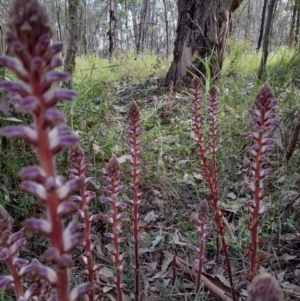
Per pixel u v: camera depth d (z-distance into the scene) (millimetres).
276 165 3625
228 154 3859
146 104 5695
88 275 1880
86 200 1783
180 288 2523
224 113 4457
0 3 4422
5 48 3590
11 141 3209
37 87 755
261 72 4957
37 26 730
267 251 2705
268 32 4848
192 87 2537
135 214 2156
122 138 3930
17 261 1319
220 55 6852
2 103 2826
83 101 4094
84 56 10539
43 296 1401
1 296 2154
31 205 3047
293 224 2961
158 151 4129
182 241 2965
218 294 2371
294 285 2393
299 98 4410
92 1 23109
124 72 8516
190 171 3807
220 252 2859
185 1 6727
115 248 1921
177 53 6918
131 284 2561
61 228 866
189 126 4438
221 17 6684
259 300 963
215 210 2314
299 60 5648
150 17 27953
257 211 1818
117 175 1826
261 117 1690
